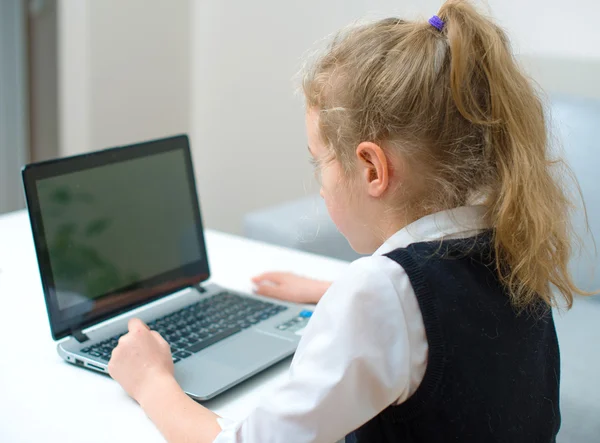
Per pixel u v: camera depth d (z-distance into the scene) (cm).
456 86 73
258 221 213
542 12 220
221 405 93
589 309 183
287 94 278
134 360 94
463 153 76
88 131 268
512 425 77
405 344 71
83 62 263
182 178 126
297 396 73
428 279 73
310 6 265
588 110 198
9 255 145
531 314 81
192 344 105
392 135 77
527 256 77
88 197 110
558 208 83
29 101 272
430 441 74
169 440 83
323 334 74
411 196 79
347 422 73
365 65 77
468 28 76
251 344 106
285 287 127
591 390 144
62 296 104
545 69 220
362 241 85
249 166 297
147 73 285
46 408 90
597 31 212
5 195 273
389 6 245
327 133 81
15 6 258
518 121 76
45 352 105
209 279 137
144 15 278
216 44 294
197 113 308
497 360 75
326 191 85
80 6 259
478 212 79
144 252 118
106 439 84
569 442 143
